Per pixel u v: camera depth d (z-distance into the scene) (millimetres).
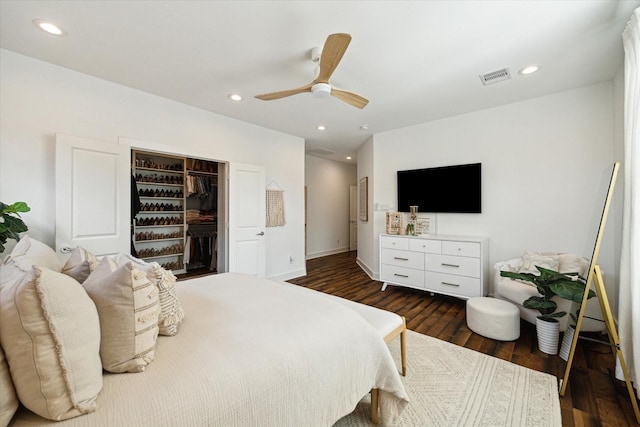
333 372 1125
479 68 2359
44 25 1801
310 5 1620
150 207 4480
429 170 3809
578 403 1562
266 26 1814
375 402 1418
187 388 806
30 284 646
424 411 1495
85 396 706
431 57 2182
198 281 2012
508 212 3205
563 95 2838
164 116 3008
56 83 2332
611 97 2576
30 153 2219
